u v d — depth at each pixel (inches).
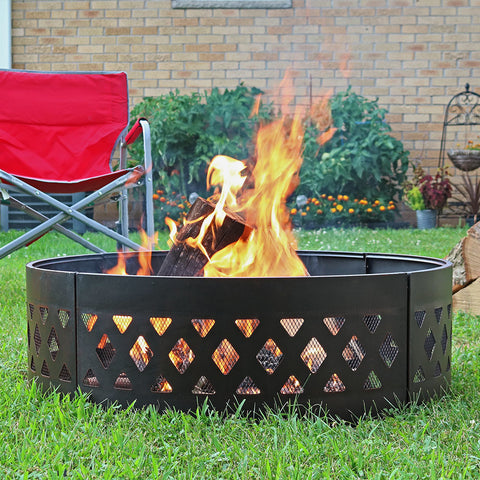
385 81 251.8
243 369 56.0
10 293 113.6
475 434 53.4
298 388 56.8
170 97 238.4
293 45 251.4
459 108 251.4
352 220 232.5
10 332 87.7
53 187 109.4
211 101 235.6
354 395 57.5
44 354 63.2
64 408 58.8
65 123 127.3
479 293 100.7
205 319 56.0
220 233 70.4
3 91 126.0
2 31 251.1
